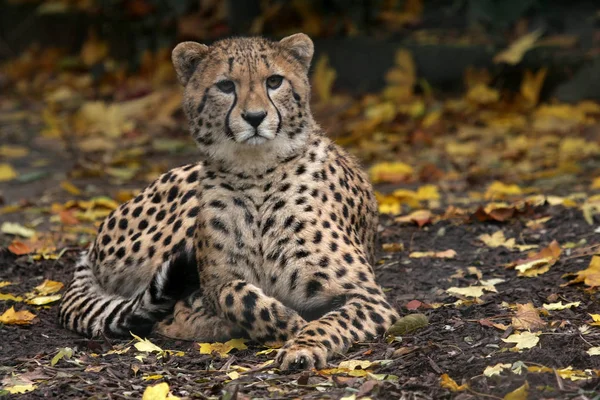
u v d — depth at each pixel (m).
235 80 8.81
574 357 7.53
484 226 12.27
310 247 8.73
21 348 8.93
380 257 11.41
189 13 23.92
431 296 9.84
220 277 8.91
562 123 18.12
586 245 10.99
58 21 25.73
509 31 21.06
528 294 9.50
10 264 11.68
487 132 18.09
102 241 10.55
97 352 8.73
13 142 19.58
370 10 22.75
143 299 9.09
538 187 14.47
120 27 24.64
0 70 25.59
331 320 8.23
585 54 19.52
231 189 8.92
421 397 7.00
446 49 20.72
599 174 15.02
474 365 7.51
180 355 8.45
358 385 7.32
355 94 21.45
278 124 8.76
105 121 20.08
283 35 22.56
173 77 23.23
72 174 16.67
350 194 9.49
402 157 17.23
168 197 10.20
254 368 7.83
